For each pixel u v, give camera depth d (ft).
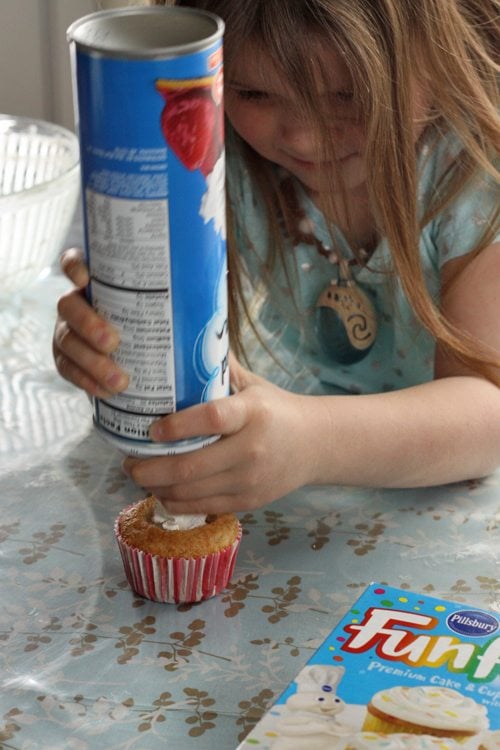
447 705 1.82
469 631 2.01
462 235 2.95
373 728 1.76
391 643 1.98
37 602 2.28
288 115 2.64
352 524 2.53
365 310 3.30
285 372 3.44
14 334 3.45
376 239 3.14
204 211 1.85
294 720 1.78
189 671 2.07
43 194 3.37
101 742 1.89
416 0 2.60
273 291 3.45
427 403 2.67
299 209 3.28
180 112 1.75
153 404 2.01
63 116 5.47
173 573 2.20
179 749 1.87
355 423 2.52
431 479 2.64
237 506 2.33
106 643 2.15
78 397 3.10
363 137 2.67
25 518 2.56
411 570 2.35
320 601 2.26
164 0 2.76
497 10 2.87
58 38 5.24
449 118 2.78
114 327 1.96
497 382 2.84
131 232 1.84
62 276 3.87
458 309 2.94
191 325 1.95
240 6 2.49
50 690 2.02
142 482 2.17
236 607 2.25
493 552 2.41
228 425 2.11
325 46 2.48
